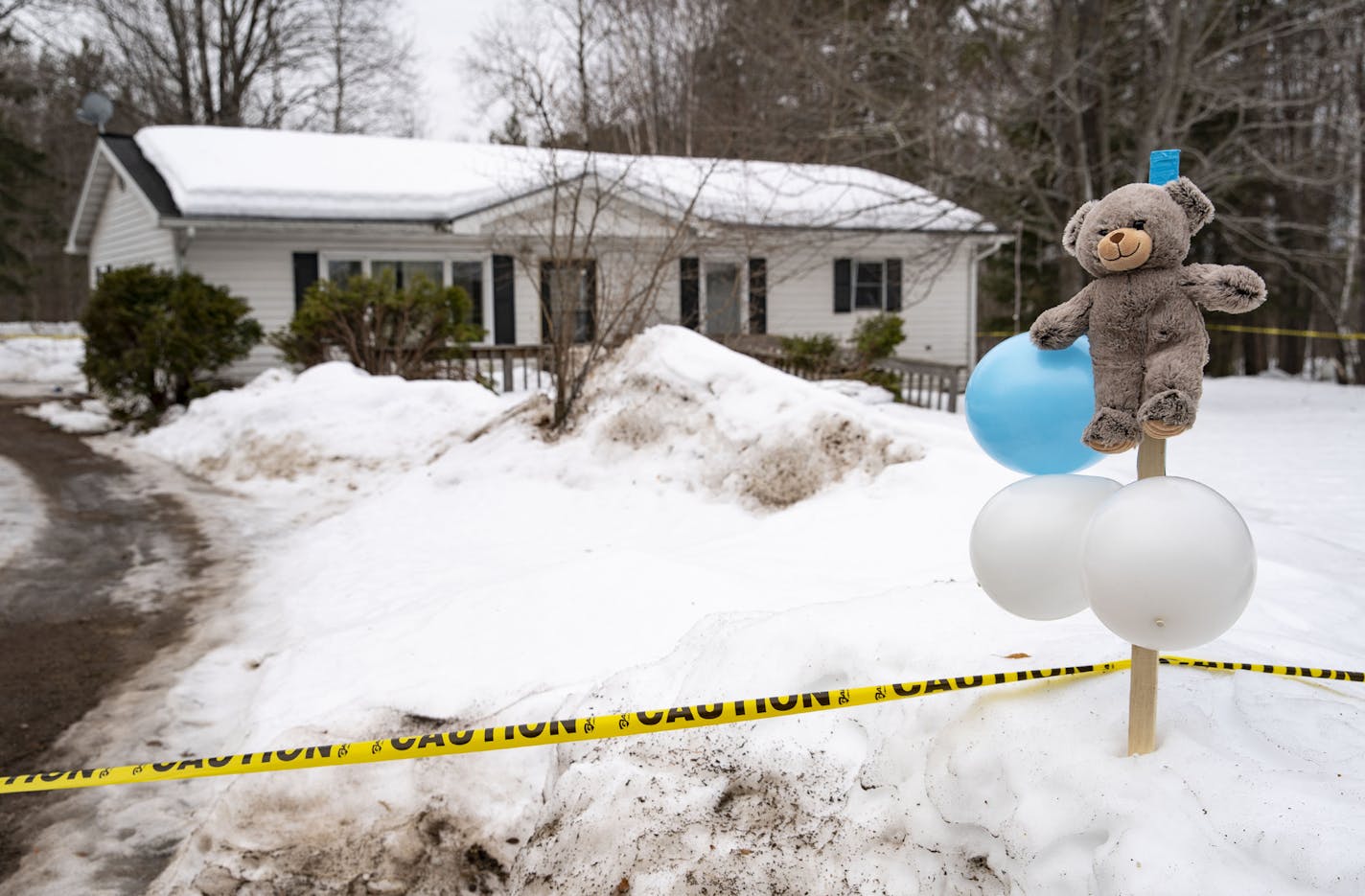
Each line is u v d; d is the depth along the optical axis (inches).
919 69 815.1
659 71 1003.3
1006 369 108.0
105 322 652.1
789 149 740.0
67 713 224.1
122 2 1491.1
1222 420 629.0
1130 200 98.3
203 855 158.7
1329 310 1048.8
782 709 116.0
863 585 209.9
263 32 1561.3
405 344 639.8
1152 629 92.4
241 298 680.4
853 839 118.0
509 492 354.6
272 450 495.2
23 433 645.3
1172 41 708.0
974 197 824.3
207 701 227.1
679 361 364.5
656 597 212.2
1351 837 87.3
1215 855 90.1
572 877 128.2
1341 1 731.4
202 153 776.3
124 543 370.6
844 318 863.7
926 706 122.5
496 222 703.1
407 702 184.9
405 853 156.6
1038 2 792.9
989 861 106.0
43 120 1930.4
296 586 309.3
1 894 159.5
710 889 120.3
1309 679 136.8
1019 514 104.7
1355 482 385.7
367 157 819.4
